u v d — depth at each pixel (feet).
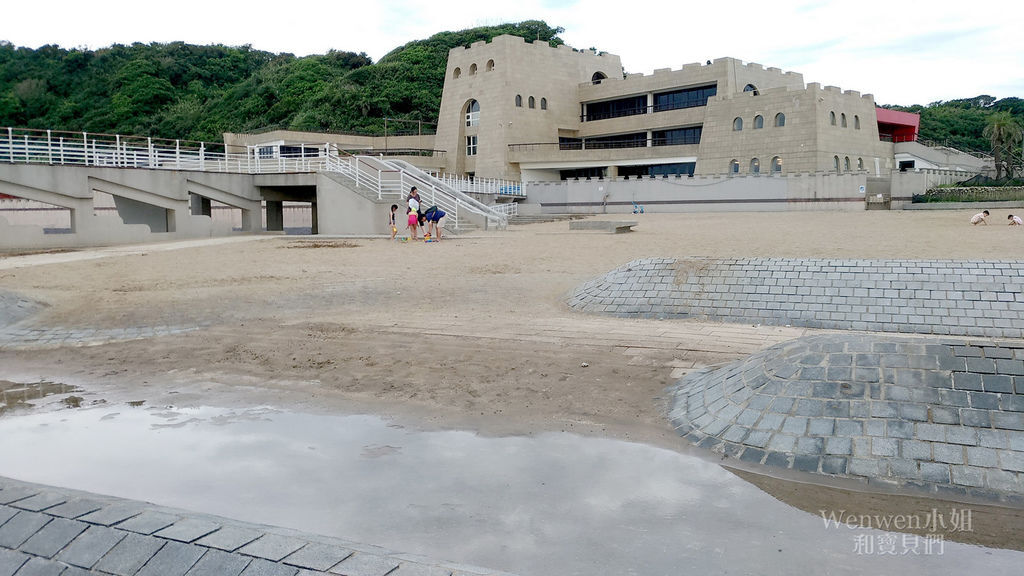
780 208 151.43
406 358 31.86
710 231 94.94
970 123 275.59
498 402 25.55
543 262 65.87
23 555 12.85
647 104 202.80
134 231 107.14
